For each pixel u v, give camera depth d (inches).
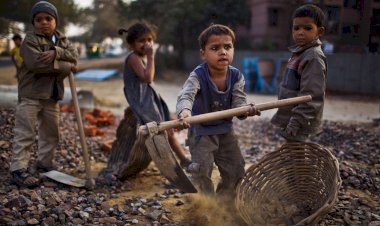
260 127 299.3
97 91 527.5
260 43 794.8
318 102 119.0
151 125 102.7
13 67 813.2
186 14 775.1
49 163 161.6
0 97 269.6
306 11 121.6
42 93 148.6
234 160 125.6
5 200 120.6
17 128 147.1
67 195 134.9
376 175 166.1
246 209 111.2
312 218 91.9
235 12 796.6
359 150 212.5
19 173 141.6
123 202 133.0
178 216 122.0
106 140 229.9
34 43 143.1
